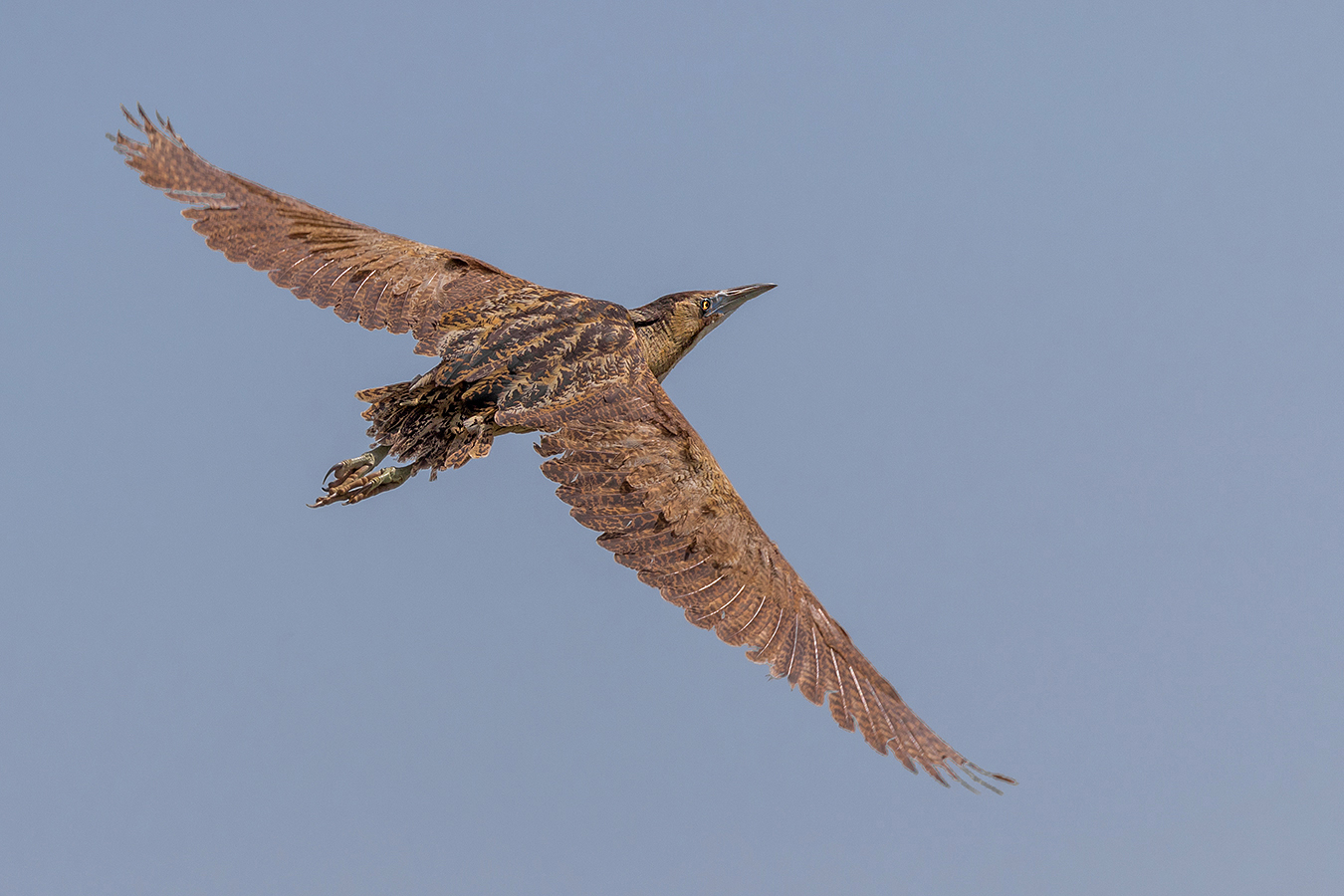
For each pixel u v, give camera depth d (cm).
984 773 1170
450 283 1428
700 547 1227
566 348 1361
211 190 1395
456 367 1338
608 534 1228
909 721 1209
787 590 1233
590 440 1276
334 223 1433
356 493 1281
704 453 1276
